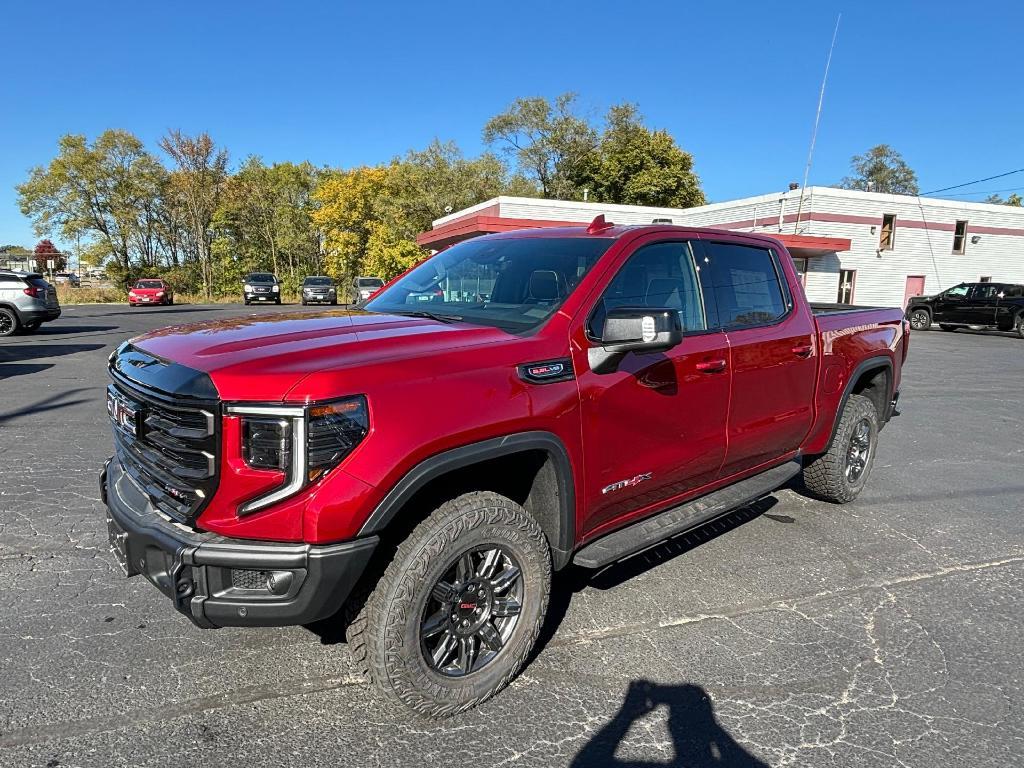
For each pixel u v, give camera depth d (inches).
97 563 151.2
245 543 86.8
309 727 99.8
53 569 147.9
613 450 117.6
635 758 95.0
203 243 1973.4
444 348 99.6
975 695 111.4
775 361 153.8
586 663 118.1
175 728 98.7
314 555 84.8
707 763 94.4
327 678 112.0
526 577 107.4
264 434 84.9
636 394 119.6
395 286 151.3
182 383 90.0
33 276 693.9
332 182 1859.0
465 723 101.8
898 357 211.2
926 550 171.6
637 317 103.7
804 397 167.3
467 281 133.2
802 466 191.3
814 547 171.9
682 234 140.3
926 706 108.2
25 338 655.8
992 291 916.0
